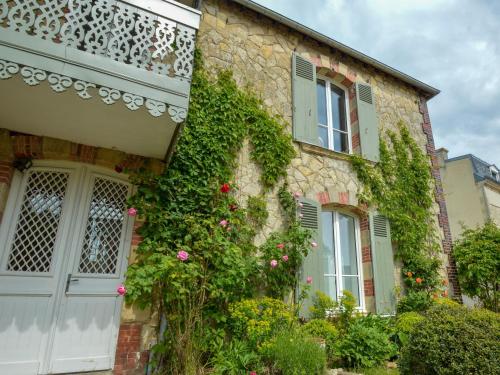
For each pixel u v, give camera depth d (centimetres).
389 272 518
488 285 583
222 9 504
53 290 313
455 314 276
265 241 431
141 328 331
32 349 293
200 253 348
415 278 540
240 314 331
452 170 1377
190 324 313
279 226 449
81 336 312
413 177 616
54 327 304
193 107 418
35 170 337
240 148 449
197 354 312
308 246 435
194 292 327
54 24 252
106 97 251
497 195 1346
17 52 229
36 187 335
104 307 330
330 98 605
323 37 570
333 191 511
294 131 503
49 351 296
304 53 571
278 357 297
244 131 453
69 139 336
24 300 301
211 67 461
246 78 491
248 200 434
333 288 494
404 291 535
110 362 315
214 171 403
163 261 297
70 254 328
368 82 645
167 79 282
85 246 339
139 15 296
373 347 387
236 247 360
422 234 572
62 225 333
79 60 249
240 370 307
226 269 341
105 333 323
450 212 1343
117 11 287
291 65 545
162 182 361
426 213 596
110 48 269
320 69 589
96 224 350
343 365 383
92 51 260
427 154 675
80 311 318
